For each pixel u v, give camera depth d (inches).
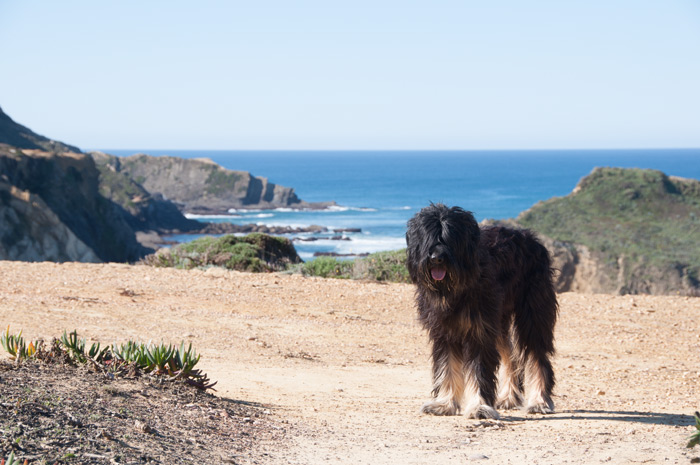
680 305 621.9
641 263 2445.9
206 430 215.5
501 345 286.7
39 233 2770.7
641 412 293.9
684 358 448.8
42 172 3240.7
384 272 776.3
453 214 245.0
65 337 287.3
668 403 323.6
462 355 269.0
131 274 652.7
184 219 5014.8
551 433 241.3
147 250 3873.0
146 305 522.0
